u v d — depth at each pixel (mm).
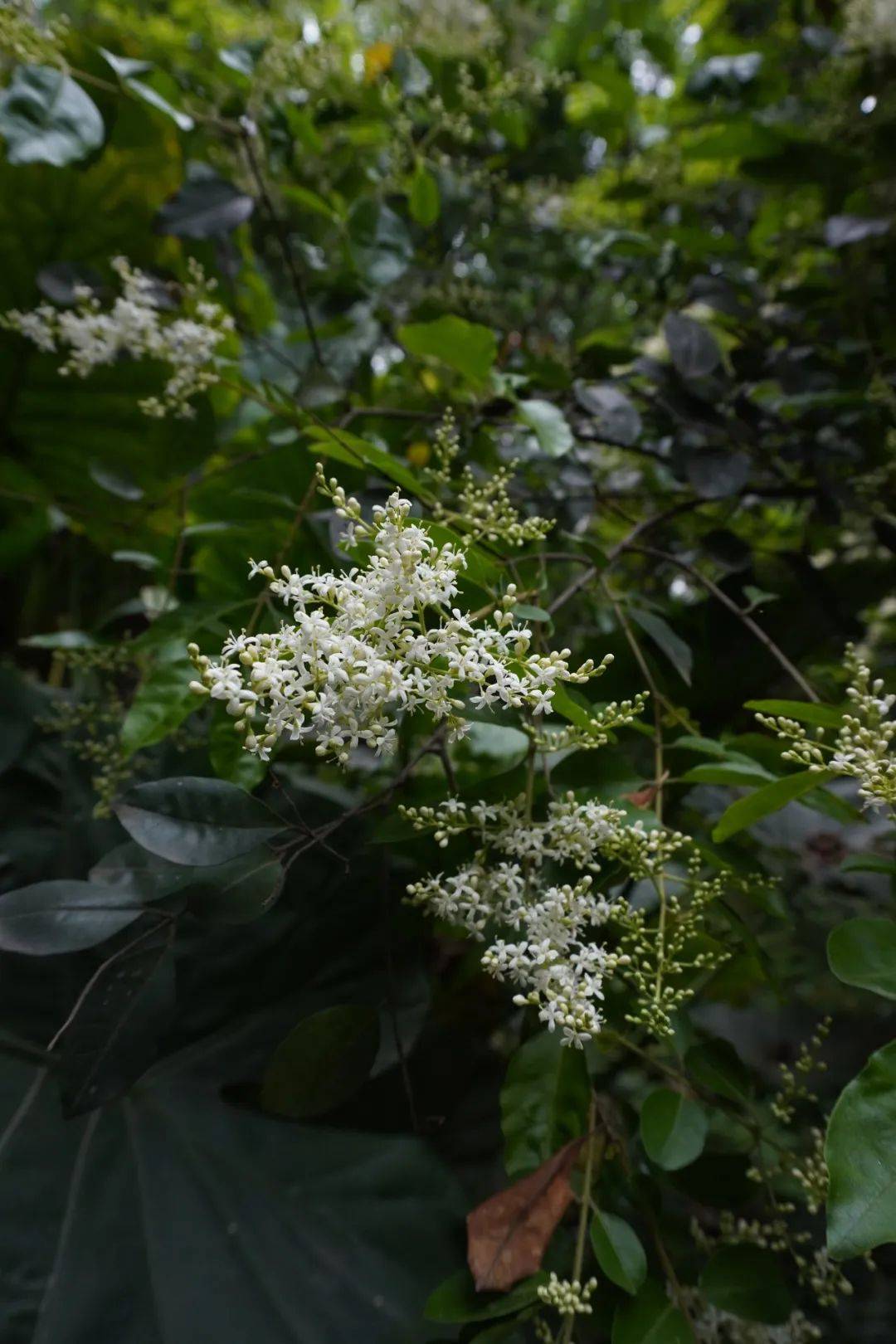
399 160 543
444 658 247
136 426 532
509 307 627
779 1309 294
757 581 466
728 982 462
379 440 471
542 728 305
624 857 298
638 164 650
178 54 577
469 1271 287
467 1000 457
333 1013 297
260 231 521
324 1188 362
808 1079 571
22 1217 346
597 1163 307
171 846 260
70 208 490
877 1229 218
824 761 288
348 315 496
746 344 514
